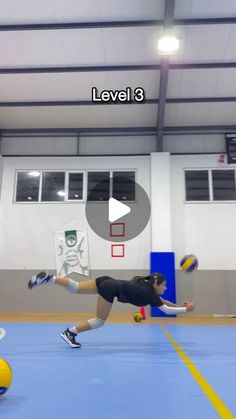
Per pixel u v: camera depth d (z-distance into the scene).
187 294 9.53
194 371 3.35
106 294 4.48
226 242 9.80
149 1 6.48
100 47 7.53
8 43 7.48
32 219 10.22
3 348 4.46
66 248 10.00
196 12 6.65
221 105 9.29
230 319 8.67
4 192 10.40
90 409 2.31
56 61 7.95
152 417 2.19
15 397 2.55
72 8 6.64
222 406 2.40
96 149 10.57
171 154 10.38
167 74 7.91
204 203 10.05
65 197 10.35
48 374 3.19
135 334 5.83
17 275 9.91
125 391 2.71
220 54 7.61
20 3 6.56
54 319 8.21
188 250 9.80
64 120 10.10
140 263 9.77
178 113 9.68
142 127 10.34
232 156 10.16
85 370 3.35
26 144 10.70
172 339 5.35
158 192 9.95
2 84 8.70
